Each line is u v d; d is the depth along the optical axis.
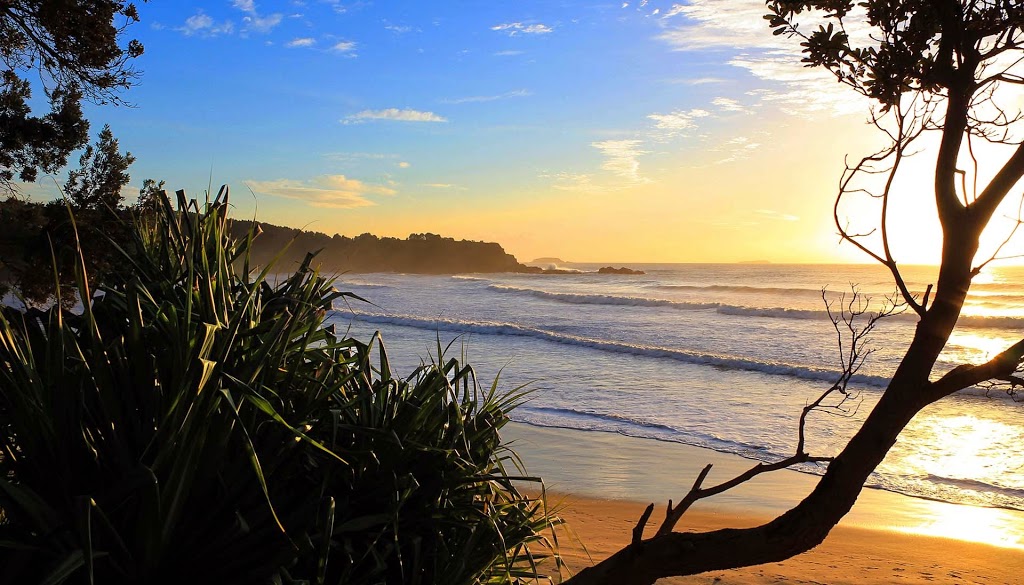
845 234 2.04
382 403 2.50
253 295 2.36
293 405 2.34
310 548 1.91
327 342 2.57
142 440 1.98
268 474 2.03
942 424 13.12
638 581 2.11
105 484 1.92
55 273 1.90
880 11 2.13
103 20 10.16
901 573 6.52
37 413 1.90
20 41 10.27
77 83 10.68
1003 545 7.54
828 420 13.33
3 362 1.98
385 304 46.16
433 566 2.29
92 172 10.19
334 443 2.13
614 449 11.27
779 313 36.06
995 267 149.62
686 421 13.25
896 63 2.02
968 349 25.66
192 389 1.89
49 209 9.66
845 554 7.13
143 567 1.84
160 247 2.63
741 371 19.48
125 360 2.08
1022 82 1.91
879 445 1.94
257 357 2.08
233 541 1.94
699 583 5.64
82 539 1.54
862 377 17.86
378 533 2.18
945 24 1.93
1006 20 1.86
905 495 9.39
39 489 1.94
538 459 10.67
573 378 18.08
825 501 1.98
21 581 1.74
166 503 1.81
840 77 2.20
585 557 5.77
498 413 2.78
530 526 2.65
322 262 2.73
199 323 2.09
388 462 2.28
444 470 2.41
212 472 1.93
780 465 2.11
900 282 1.98
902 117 2.00
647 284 74.38
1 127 9.98
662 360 21.38
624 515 8.15
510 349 23.75
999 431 12.55
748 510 8.55
